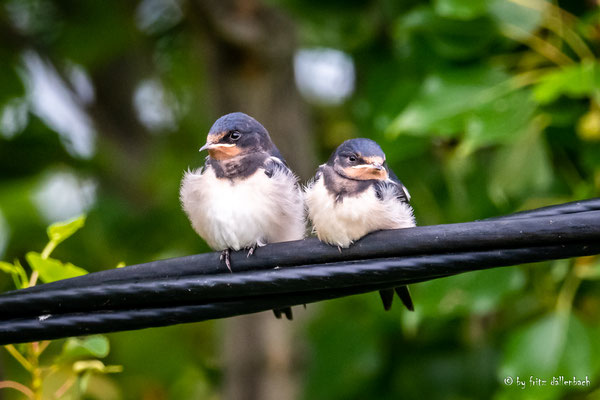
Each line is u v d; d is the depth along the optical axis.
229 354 13.69
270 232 8.82
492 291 10.45
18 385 8.40
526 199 11.34
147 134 18.23
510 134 10.02
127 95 18.12
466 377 12.88
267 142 9.30
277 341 13.49
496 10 10.47
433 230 7.05
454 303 10.53
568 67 10.22
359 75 13.96
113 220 15.51
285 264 7.51
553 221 6.83
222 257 7.63
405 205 8.59
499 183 10.60
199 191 8.82
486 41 10.58
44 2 16.36
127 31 16.61
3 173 15.48
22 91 16.00
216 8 13.10
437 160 12.56
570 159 11.28
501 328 13.04
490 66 10.63
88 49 16.69
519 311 12.85
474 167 11.80
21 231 14.98
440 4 10.17
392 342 13.13
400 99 11.34
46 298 7.21
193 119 17.42
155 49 17.47
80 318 7.29
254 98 13.62
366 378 12.97
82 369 8.81
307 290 7.35
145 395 15.24
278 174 8.85
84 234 15.20
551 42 10.73
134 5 16.42
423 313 10.55
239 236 8.74
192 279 7.25
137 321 7.34
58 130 15.70
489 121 10.06
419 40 11.30
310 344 13.18
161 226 15.52
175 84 18.06
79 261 15.09
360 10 13.01
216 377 14.83
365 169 8.20
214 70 13.83
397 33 10.95
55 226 7.95
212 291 7.25
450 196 12.36
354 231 8.17
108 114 18.08
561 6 10.77
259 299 7.40
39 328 7.25
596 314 12.02
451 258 7.07
